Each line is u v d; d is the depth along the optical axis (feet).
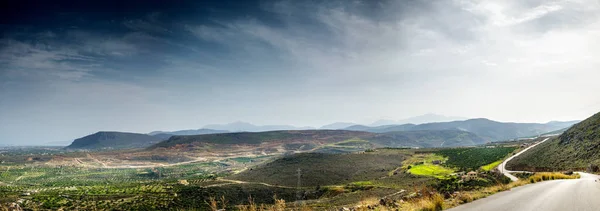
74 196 328.70
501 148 519.19
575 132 328.90
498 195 66.39
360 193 211.41
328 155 635.25
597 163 205.26
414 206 52.42
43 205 271.08
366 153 645.10
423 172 360.28
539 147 410.93
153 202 266.57
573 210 45.83
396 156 595.06
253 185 375.66
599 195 64.28
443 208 49.26
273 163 632.79
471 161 419.95
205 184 406.21
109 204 268.41
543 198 60.54
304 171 485.15
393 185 257.55
